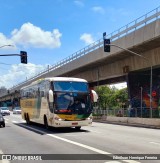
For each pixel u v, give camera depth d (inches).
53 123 954.1
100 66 2049.7
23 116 1470.2
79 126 983.6
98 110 2005.4
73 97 962.1
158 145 640.4
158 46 1466.5
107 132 966.4
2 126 1230.3
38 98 1148.5
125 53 1625.2
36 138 805.2
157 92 1772.9
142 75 1774.1
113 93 3580.2
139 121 1441.9
